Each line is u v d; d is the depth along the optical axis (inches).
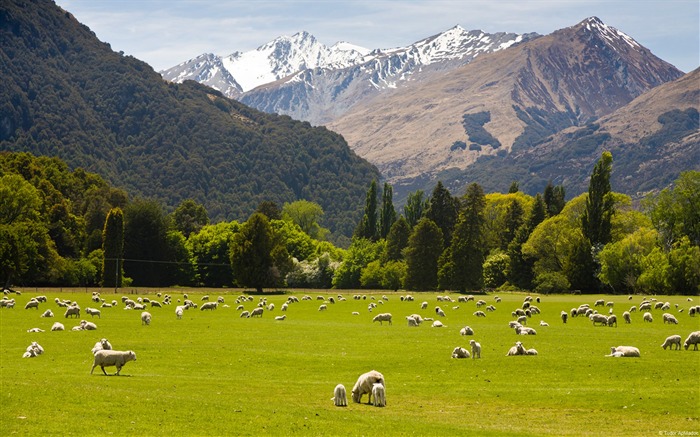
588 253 6796.3
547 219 7628.0
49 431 1334.9
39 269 7322.8
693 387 1870.1
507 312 4635.8
